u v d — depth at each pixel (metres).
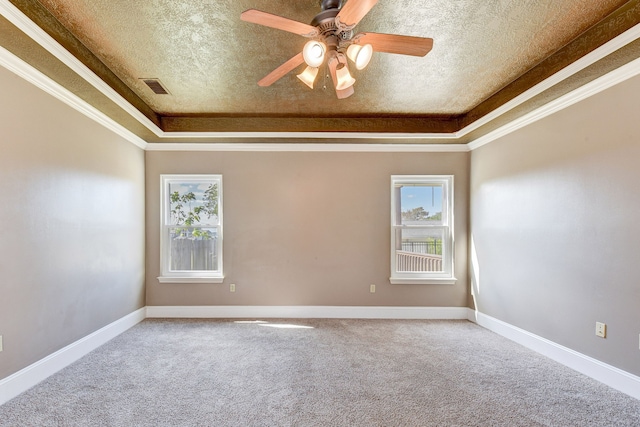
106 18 2.04
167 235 4.25
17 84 2.26
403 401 2.21
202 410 2.10
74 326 2.84
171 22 2.08
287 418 2.02
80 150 2.91
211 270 4.27
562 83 2.50
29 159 2.37
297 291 4.23
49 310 2.56
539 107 2.98
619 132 2.34
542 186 3.03
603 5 1.93
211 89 3.09
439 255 4.31
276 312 4.21
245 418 2.02
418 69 2.71
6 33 1.88
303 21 2.09
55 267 2.62
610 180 2.40
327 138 3.96
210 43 2.32
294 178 4.25
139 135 3.84
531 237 3.16
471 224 4.17
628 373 2.29
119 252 3.56
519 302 3.32
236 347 3.16
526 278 3.22
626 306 2.31
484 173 3.90
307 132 3.86
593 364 2.53
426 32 2.20
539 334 3.06
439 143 4.18
